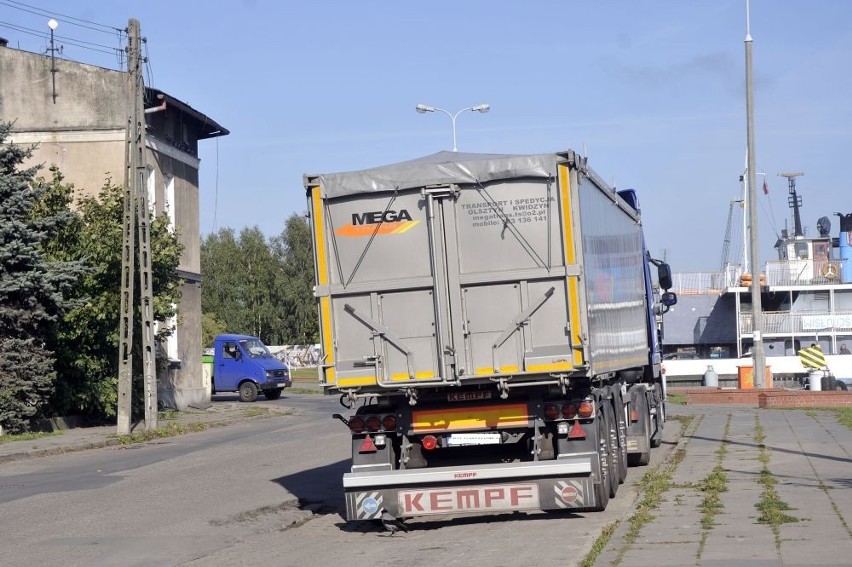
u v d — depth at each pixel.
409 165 10.94
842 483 12.48
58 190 30.08
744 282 58.50
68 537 11.24
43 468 19.77
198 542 10.81
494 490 10.99
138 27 26.72
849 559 7.98
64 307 26.70
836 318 58.50
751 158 32.53
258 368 44.44
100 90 35.97
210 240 101.06
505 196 10.77
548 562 8.73
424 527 11.67
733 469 14.49
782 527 9.52
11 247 25.36
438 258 10.80
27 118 36.00
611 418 12.91
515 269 10.71
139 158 27.02
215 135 42.41
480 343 10.73
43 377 26.41
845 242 63.81
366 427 11.31
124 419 26.69
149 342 27.55
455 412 11.24
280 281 94.75
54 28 36.06
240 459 20.05
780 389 32.62
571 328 10.59
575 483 10.91
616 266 13.95
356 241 11.02
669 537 9.25
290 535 11.38
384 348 10.91
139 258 27.88
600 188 12.50
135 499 14.34
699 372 52.66
